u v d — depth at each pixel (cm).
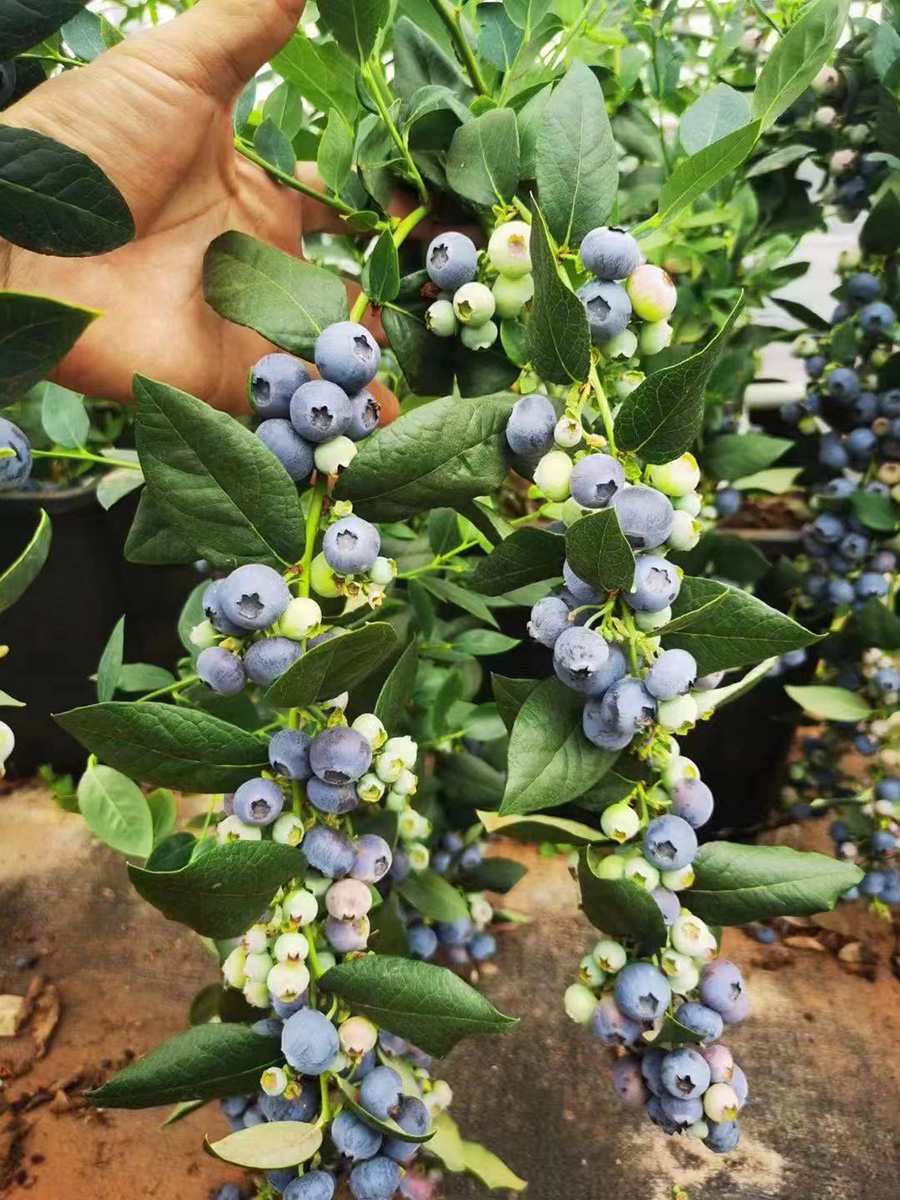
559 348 24
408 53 35
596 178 27
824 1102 52
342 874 26
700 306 58
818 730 76
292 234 38
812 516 68
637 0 49
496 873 52
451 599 47
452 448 25
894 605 65
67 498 67
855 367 61
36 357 18
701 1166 49
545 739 25
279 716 32
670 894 28
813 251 106
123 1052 55
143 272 33
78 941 63
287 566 25
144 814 42
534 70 39
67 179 20
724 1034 56
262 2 27
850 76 50
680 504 25
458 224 36
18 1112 52
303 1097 27
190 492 23
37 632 72
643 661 24
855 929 63
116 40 33
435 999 25
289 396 25
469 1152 39
